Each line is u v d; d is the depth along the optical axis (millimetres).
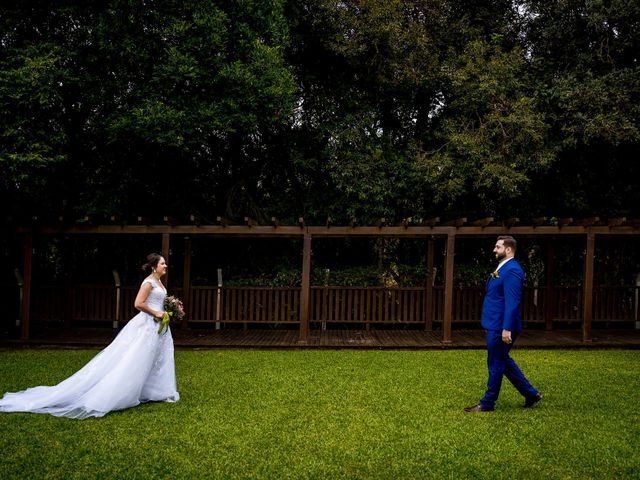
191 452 4395
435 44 12477
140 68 9969
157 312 5812
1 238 11297
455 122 12109
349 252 13430
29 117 9289
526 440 4738
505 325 5273
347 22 11703
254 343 9781
